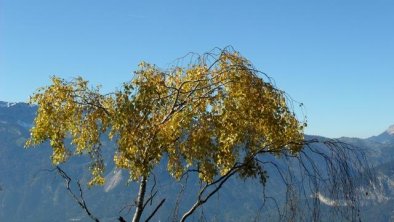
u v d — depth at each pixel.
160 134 14.77
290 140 14.16
